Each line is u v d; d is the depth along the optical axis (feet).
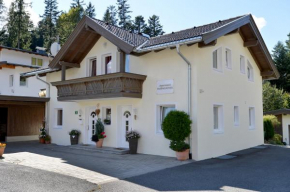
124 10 175.11
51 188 22.07
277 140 61.87
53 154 39.96
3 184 22.57
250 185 23.35
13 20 151.84
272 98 92.12
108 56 46.55
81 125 49.32
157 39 42.52
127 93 37.93
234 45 45.19
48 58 84.38
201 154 35.29
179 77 36.91
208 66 38.04
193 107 35.35
